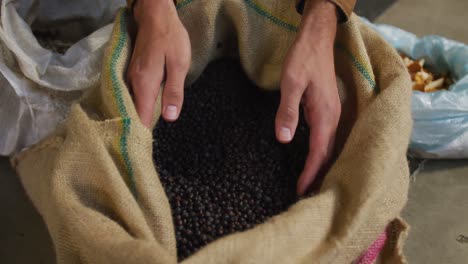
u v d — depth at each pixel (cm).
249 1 91
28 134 105
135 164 75
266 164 86
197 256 66
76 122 75
